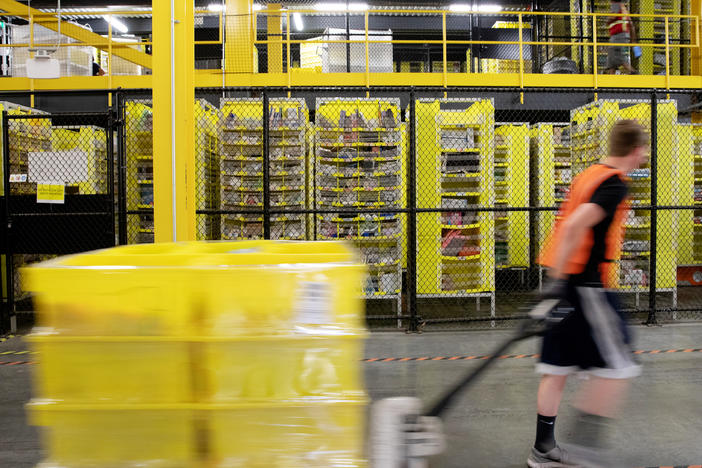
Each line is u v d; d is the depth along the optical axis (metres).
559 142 9.92
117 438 1.70
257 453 1.70
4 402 4.46
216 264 2.00
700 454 3.42
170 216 5.50
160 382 1.70
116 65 12.79
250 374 1.71
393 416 1.87
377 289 7.46
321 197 7.37
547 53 15.16
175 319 1.71
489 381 4.91
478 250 7.64
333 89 6.58
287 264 1.82
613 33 4.83
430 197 7.56
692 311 7.77
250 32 11.52
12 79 10.88
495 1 17.72
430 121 7.54
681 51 13.77
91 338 1.69
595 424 3.87
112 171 6.69
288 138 7.52
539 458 3.17
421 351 5.99
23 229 6.73
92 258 1.95
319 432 1.71
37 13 11.26
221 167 7.48
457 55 20.41
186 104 6.02
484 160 7.56
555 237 3.09
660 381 4.82
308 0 17.92
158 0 5.47
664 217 7.91
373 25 18.45
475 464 3.33
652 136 6.94
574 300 2.88
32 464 3.34
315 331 1.72
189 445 1.69
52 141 8.59
